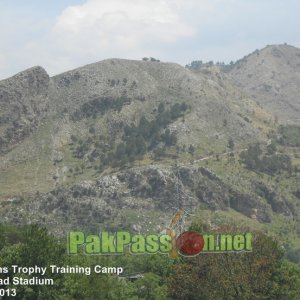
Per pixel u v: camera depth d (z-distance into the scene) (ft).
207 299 264.93
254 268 268.82
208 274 266.36
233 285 263.08
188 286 269.85
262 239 278.87
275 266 279.28
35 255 214.28
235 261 267.59
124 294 284.20
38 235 218.38
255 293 268.82
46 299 211.41
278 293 273.95
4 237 271.49
